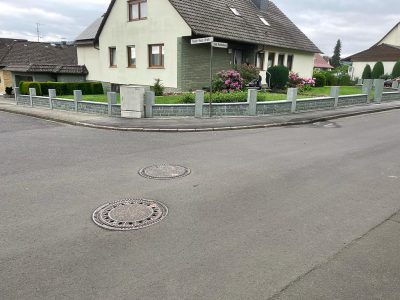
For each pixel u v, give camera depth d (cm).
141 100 1373
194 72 2045
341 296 306
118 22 2325
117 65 2425
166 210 491
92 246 392
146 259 365
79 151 861
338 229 433
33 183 611
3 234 421
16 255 373
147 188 583
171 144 942
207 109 1381
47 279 331
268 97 1706
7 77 3089
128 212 484
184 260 363
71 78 2827
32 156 809
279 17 2875
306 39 2903
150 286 320
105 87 2555
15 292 312
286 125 1270
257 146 909
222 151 852
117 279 330
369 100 1992
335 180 623
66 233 423
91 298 304
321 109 1662
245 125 1206
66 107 1738
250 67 2067
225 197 541
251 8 2606
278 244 396
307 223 449
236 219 461
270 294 309
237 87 1825
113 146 921
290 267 350
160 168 701
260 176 646
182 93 1883
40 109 1825
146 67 2200
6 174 666
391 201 525
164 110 1388
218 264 356
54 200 531
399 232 425
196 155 812
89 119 1392
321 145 919
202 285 322
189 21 1905
